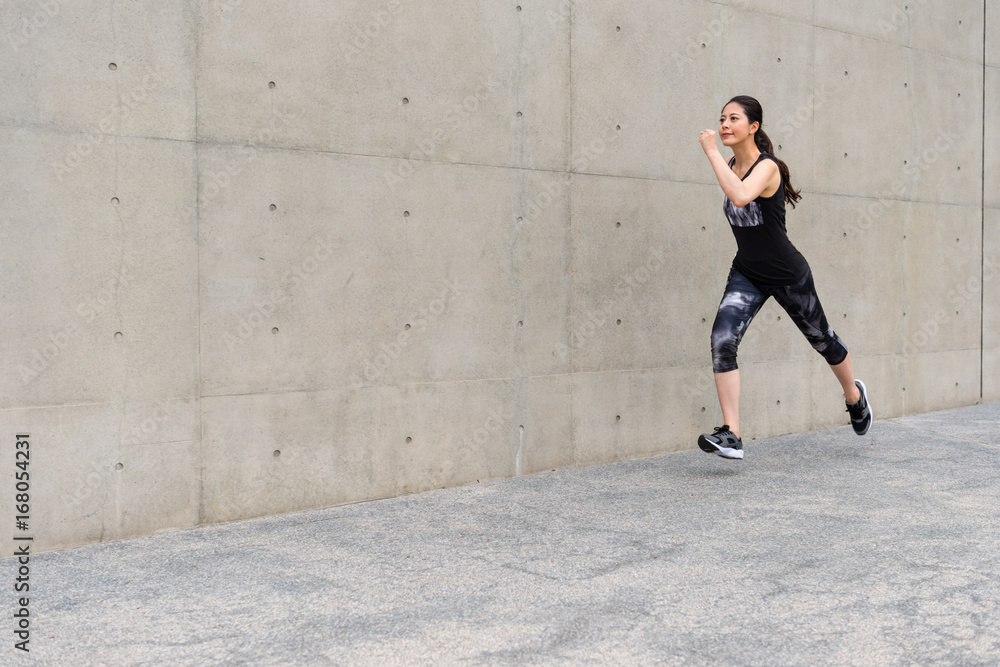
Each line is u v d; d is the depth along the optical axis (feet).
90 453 11.07
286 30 12.32
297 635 7.94
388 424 13.39
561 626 8.07
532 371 14.84
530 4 14.55
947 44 21.03
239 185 12.01
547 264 14.93
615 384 15.83
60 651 7.64
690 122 16.63
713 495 13.17
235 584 9.41
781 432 18.22
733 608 8.50
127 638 7.92
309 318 12.64
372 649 7.59
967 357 22.00
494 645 7.64
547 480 14.40
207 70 11.73
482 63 14.08
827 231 18.74
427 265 13.66
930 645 7.56
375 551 10.57
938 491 13.26
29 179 10.57
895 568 9.66
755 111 13.55
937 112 20.89
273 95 12.23
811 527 11.35
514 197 14.51
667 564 9.89
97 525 11.14
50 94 10.69
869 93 19.43
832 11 18.66
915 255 20.59
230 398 12.05
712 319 17.11
